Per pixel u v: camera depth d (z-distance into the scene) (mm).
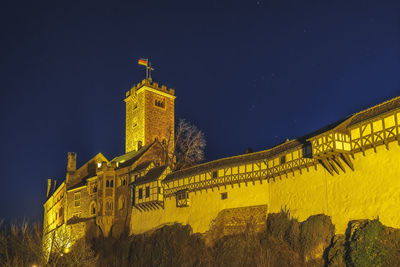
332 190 34156
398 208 29266
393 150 30250
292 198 37531
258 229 39062
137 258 46562
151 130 68250
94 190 60469
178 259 41875
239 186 42469
